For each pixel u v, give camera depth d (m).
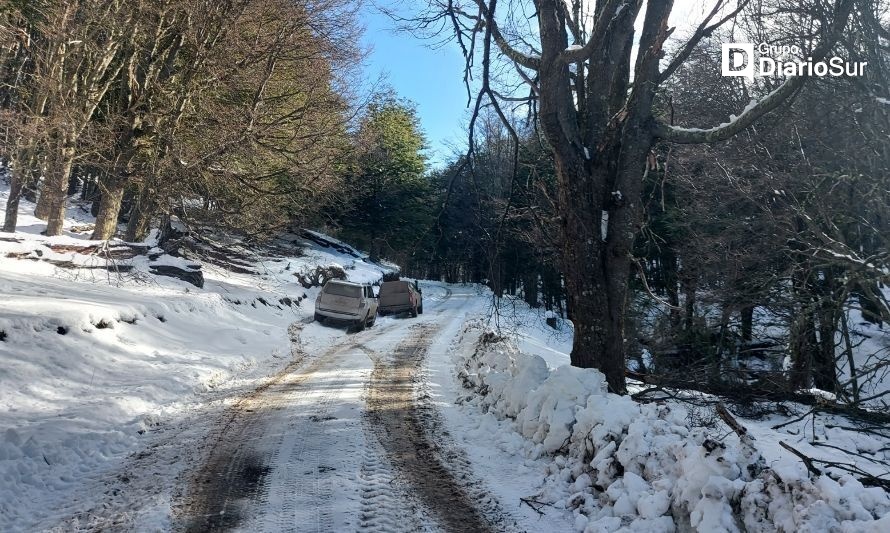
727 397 9.78
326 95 19.45
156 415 7.22
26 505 4.56
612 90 7.38
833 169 11.49
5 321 8.02
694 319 13.16
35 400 6.95
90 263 14.27
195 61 17.59
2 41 17.34
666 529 3.93
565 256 7.28
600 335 7.08
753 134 12.07
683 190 14.94
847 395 9.66
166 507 4.56
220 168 18.22
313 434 6.68
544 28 6.44
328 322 18.81
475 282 51.44
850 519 3.19
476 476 5.52
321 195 21.77
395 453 6.09
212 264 22.64
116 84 18.78
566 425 5.85
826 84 10.77
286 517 4.45
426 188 43.81
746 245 13.13
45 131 15.61
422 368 11.67
